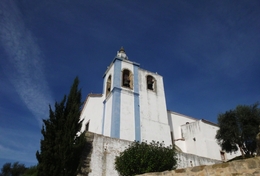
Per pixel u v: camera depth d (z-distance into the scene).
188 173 8.37
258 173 6.75
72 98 15.08
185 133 28.62
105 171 14.68
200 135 27.06
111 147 15.91
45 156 11.98
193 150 26.78
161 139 23.28
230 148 21.19
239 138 19.67
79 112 14.64
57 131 13.15
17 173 31.92
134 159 13.76
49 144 12.64
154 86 27.45
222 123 20.97
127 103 23.75
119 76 25.50
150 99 25.72
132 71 26.91
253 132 18.80
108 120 23.27
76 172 12.35
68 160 12.28
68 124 13.55
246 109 20.11
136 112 23.62
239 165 7.20
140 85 26.19
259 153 10.39
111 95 24.48
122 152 15.56
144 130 22.88
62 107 14.46
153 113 24.75
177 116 30.48
